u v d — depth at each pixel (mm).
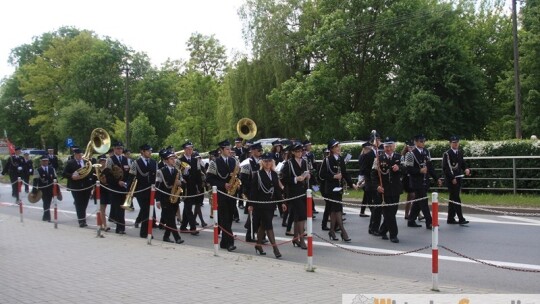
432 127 34281
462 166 13336
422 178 12969
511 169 17703
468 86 35719
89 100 58312
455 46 35250
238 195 14992
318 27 39312
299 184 10945
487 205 15867
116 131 50469
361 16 36906
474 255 9758
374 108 38188
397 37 36062
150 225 11484
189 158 13391
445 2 37500
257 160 13148
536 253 9773
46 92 62844
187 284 7527
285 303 6434
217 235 10023
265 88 38906
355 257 10078
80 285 7547
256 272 8336
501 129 41000
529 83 35438
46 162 16281
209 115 43719
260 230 10398
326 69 37219
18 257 9789
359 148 21609
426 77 34844
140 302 6586
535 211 14836
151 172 12922
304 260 9852
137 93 59500
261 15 38781
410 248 10688
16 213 18859
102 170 13969
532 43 35031
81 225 14719
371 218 12477
